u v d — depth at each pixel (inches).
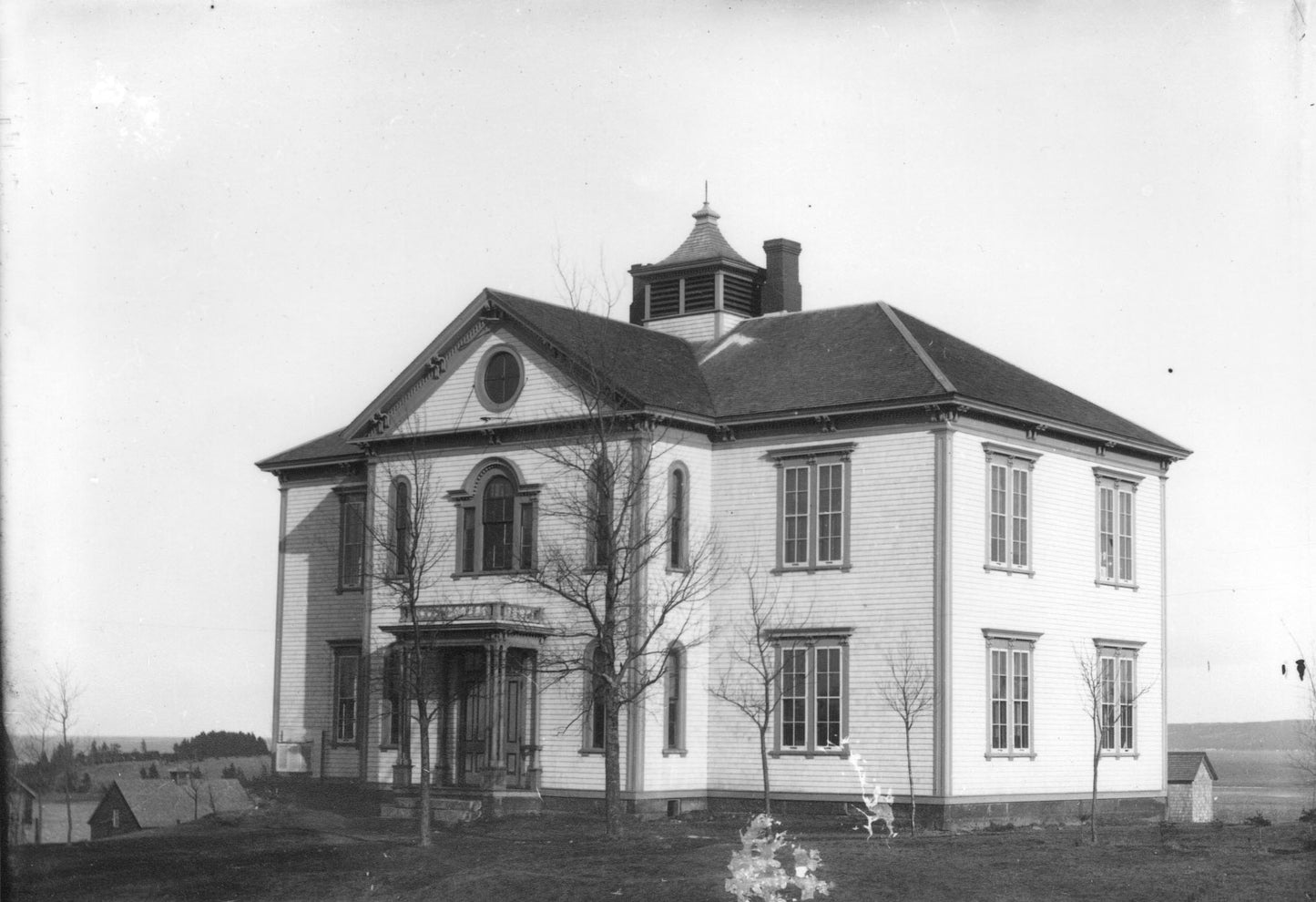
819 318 2326.5
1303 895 1444.4
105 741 2276.1
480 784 2165.4
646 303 2503.7
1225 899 1441.9
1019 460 2116.1
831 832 1995.6
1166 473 2361.0
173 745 2405.3
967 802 1989.4
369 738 2299.5
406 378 2292.1
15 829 1841.8
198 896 1707.7
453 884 1676.9
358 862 1833.2
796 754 2080.5
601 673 1971.0
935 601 2000.5
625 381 2134.6
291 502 2603.3
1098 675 2159.2
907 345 2148.1
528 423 2182.6
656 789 2094.0
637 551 2089.1
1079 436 2191.2
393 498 2306.8
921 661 2001.7
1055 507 2166.6
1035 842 1792.6
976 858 1647.4
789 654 2100.1
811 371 2192.4
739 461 2169.0
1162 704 2309.3
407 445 2297.0
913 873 1576.0
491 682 2132.1
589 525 2132.1
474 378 2258.9
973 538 2041.1
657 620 2101.4
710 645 2158.0
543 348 2196.1
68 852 1910.7
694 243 2484.0
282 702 2549.2
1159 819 2269.9
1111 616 2236.7
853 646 2053.4
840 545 2081.7
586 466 2128.4
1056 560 2159.2
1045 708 2114.9
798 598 2100.1
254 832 2043.6
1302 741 2640.3
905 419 2050.9
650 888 1589.6
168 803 2175.2
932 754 1979.6
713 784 2142.0
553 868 1701.5
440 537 2260.1
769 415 2128.4
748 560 2143.2
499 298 2213.3
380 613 2319.1
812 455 2108.8
